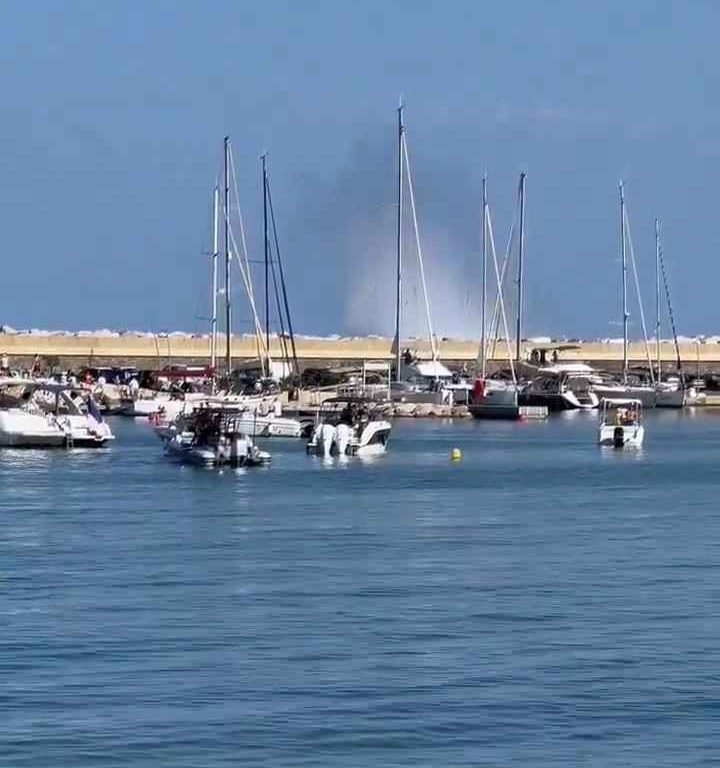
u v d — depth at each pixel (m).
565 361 183.00
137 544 57.94
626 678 37.09
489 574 51.34
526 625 42.81
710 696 35.56
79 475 85.38
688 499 77.00
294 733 32.88
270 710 34.41
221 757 31.42
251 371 162.00
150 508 69.88
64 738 32.41
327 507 71.12
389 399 149.62
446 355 181.88
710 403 179.38
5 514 67.31
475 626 42.72
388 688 36.16
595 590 48.28
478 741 32.44
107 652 39.38
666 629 42.34
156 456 97.19
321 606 45.38
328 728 33.19
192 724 33.38
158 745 32.03
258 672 37.50
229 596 46.81
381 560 54.22
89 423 103.19
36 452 99.88
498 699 35.34
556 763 31.17
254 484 81.56
